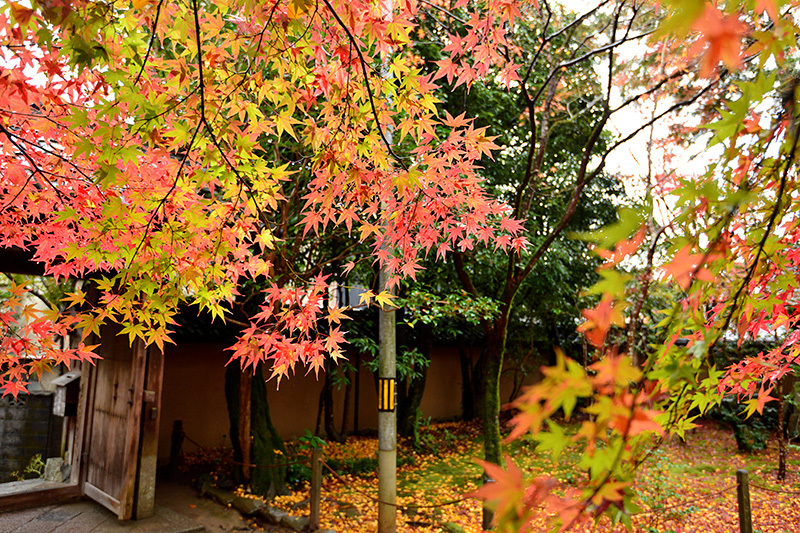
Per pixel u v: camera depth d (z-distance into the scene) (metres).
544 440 0.71
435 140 2.68
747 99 0.83
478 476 7.77
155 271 2.23
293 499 6.15
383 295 3.40
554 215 8.95
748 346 5.34
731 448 9.88
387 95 2.53
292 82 2.46
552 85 6.15
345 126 2.50
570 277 9.35
